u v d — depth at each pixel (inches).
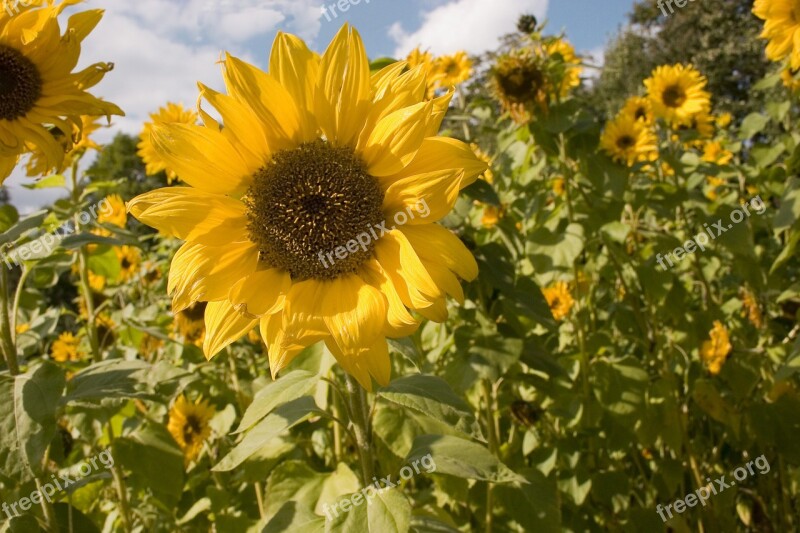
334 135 81.4
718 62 786.2
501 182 177.5
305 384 82.0
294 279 81.1
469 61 202.7
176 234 75.3
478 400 144.5
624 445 139.6
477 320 117.6
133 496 135.3
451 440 81.8
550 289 214.7
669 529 166.1
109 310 209.3
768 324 170.9
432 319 73.3
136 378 100.7
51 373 88.4
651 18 861.8
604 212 155.9
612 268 172.6
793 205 132.0
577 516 133.6
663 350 162.6
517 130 164.2
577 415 141.0
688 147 216.1
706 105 198.1
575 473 133.3
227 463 78.8
